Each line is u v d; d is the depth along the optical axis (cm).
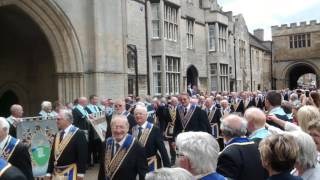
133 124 956
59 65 1467
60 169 634
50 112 1131
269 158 328
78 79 1501
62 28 1447
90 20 1546
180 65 2548
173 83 2480
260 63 4672
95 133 1170
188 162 331
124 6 1722
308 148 361
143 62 2283
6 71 1577
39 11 1383
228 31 3362
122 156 554
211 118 1282
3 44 1561
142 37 2278
